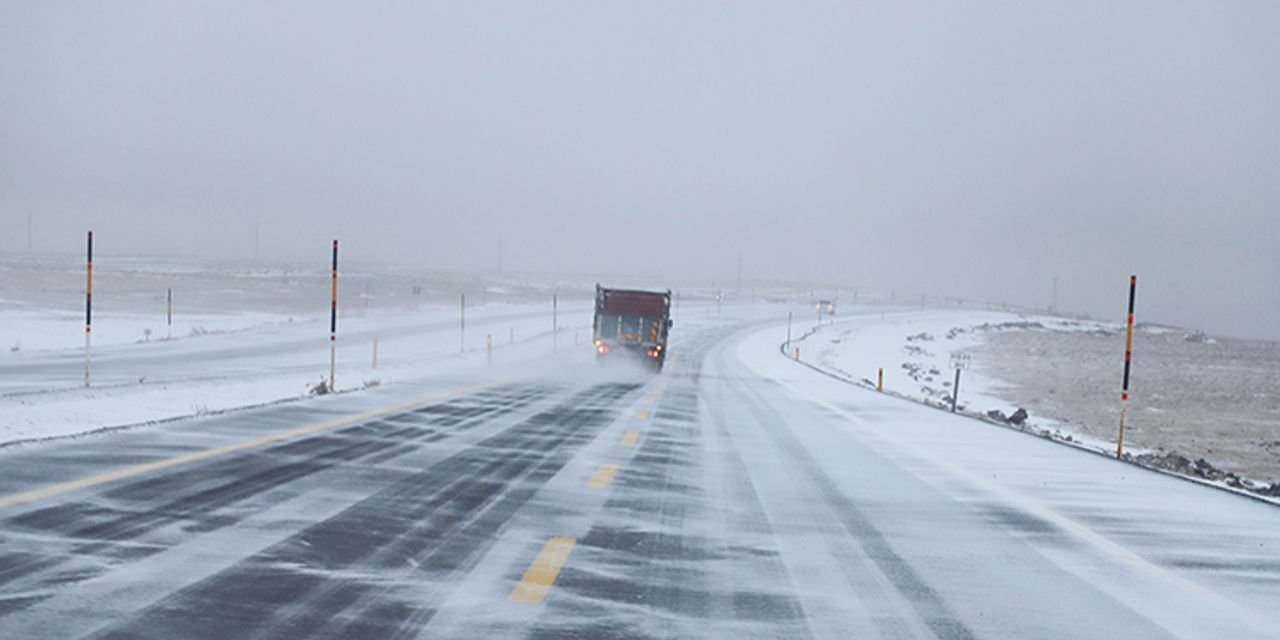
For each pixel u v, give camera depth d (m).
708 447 15.61
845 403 29.39
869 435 19.25
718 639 5.64
